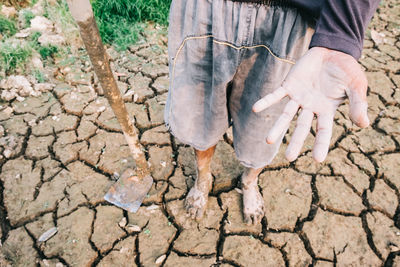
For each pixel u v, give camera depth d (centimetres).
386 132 237
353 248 171
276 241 173
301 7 89
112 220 178
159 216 181
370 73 294
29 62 265
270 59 102
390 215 186
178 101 132
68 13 302
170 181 198
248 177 171
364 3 77
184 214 181
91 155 210
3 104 239
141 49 308
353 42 79
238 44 102
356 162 215
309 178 203
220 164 208
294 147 77
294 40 97
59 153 210
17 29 301
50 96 248
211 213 183
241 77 117
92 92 253
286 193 195
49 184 193
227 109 140
